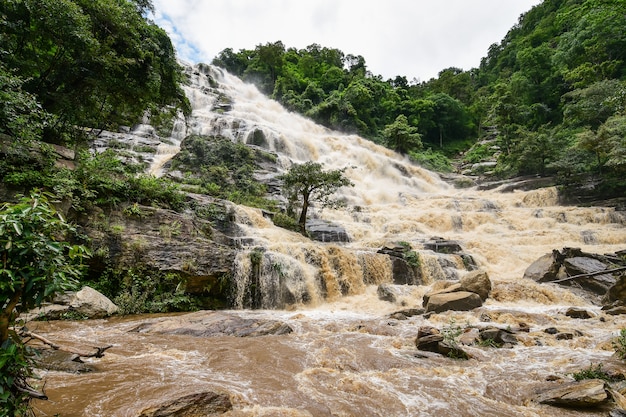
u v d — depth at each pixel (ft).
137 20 53.21
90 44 43.96
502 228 76.43
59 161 40.47
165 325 28.19
